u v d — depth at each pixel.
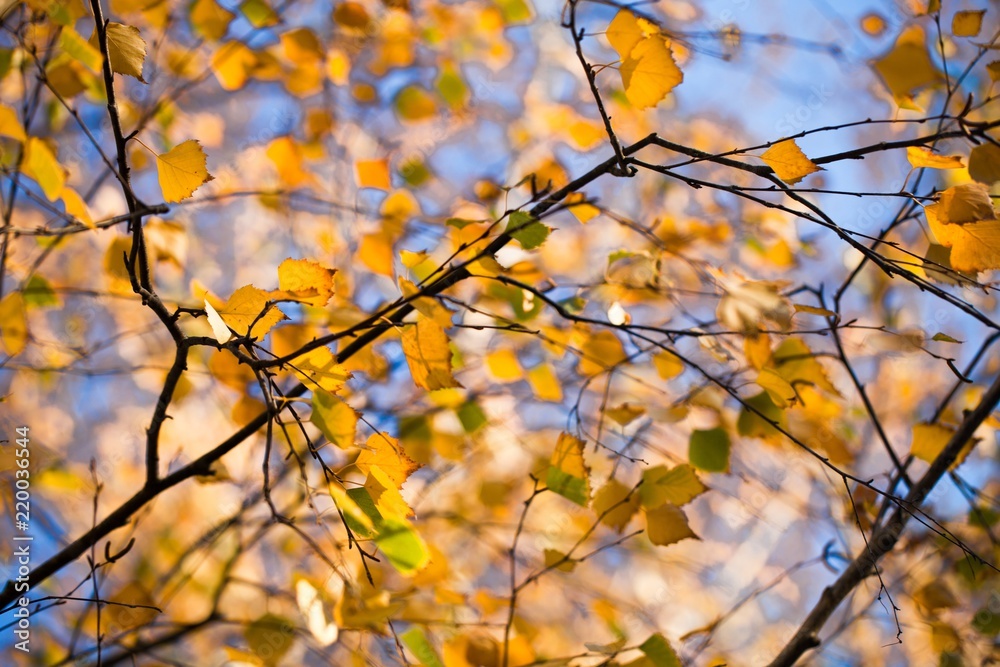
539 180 2.45
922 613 2.35
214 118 3.05
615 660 2.13
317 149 2.75
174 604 2.80
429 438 2.44
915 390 3.65
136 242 1.98
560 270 2.99
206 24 2.34
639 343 2.25
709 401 2.29
